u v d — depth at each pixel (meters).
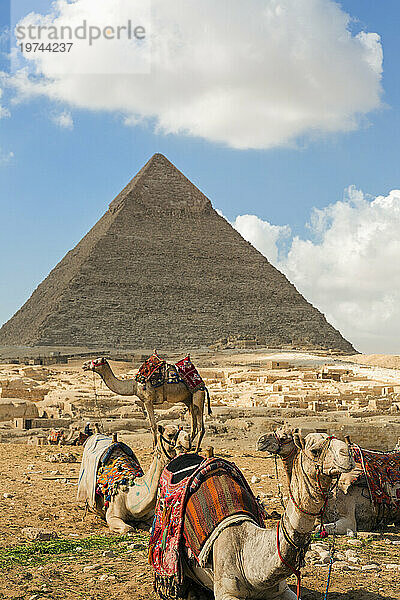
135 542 11.66
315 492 6.63
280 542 6.86
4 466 22.45
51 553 11.02
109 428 31.84
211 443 28.53
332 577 9.84
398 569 10.28
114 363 133.38
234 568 7.31
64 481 18.94
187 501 8.01
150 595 8.83
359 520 12.88
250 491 8.26
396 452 13.77
